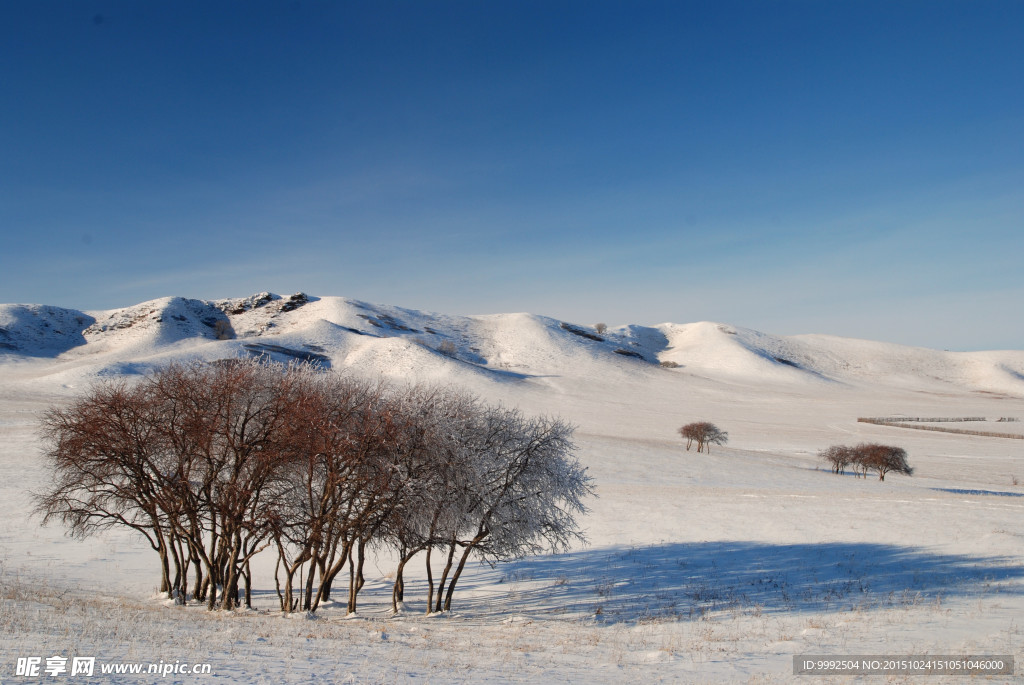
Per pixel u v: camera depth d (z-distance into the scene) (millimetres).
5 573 21594
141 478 19469
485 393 120188
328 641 12977
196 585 21125
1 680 7270
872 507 34219
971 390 169625
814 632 13531
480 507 18609
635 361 186125
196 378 19562
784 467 60750
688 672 10352
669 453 64188
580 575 24156
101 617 13539
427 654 11859
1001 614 14484
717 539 28719
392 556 30641
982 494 43562
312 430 16984
